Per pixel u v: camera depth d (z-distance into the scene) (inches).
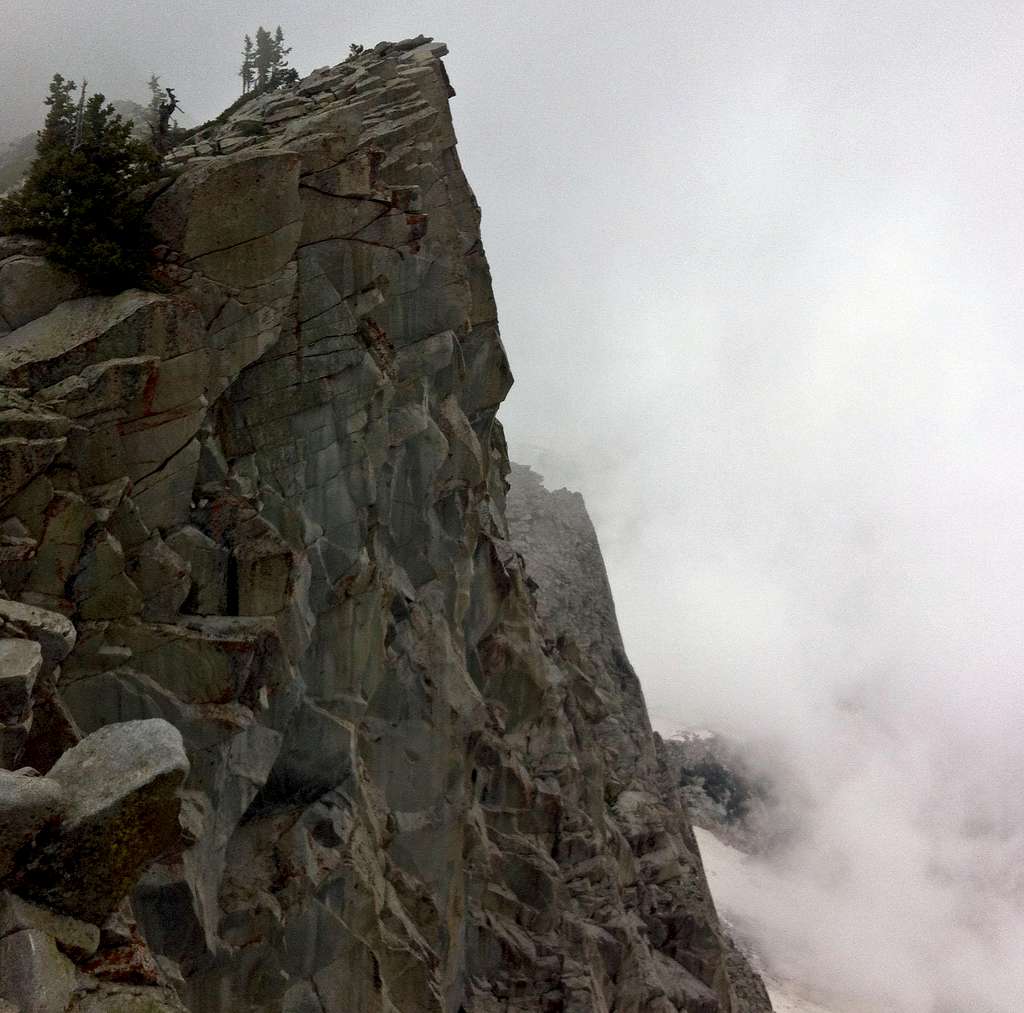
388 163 972.6
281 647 762.8
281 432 842.2
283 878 783.7
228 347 780.0
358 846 855.1
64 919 396.2
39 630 558.9
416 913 972.6
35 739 570.6
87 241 733.3
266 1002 746.8
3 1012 352.2
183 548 727.7
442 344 1040.2
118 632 679.1
